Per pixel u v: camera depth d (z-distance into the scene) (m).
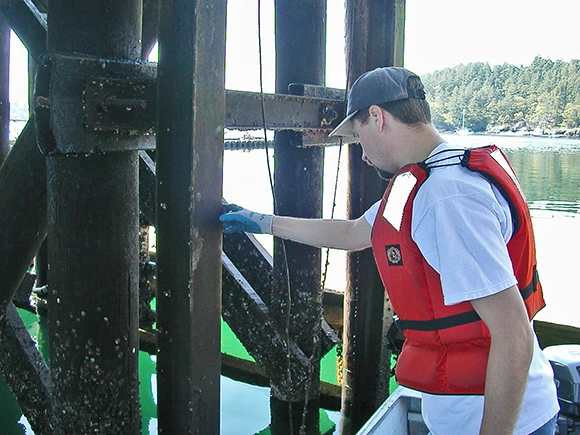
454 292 1.33
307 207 3.62
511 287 1.32
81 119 1.96
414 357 1.60
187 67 1.79
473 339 1.50
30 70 4.73
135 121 1.97
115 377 2.28
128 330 2.29
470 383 1.51
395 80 1.57
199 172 1.86
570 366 2.54
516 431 1.50
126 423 2.35
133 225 2.25
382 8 3.19
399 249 1.50
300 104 2.75
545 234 9.88
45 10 3.51
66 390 2.28
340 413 3.91
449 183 1.40
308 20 3.42
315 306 3.75
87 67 1.96
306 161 3.56
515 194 1.43
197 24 1.76
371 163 1.68
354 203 3.49
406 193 1.48
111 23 2.08
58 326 2.25
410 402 2.62
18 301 5.47
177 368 1.96
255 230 2.09
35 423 2.85
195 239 1.88
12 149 2.55
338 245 2.12
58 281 2.21
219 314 2.04
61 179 2.13
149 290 5.05
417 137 1.57
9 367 2.88
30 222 2.54
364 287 3.55
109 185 2.14
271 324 3.63
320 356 3.85
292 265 3.68
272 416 3.82
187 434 1.99
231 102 2.19
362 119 1.62
